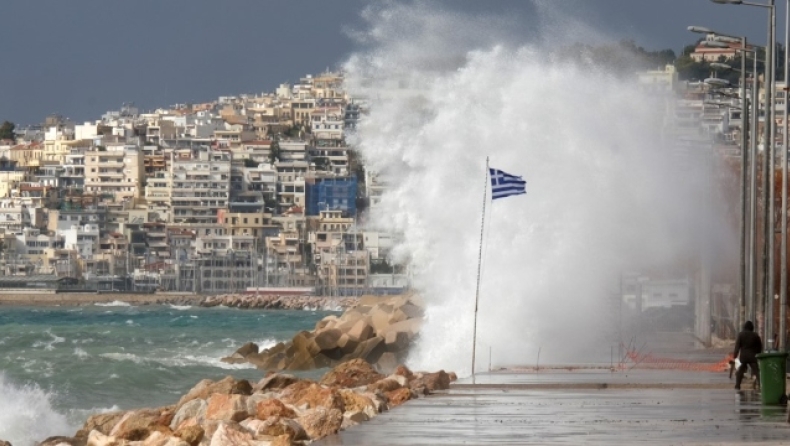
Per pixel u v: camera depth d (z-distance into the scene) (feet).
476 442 190.39
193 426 215.92
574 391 298.76
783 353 254.88
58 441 255.29
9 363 548.31
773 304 385.09
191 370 561.43
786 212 374.84
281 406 232.12
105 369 523.29
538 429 209.15
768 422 218.79
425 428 211.82
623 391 297.94
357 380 339.98
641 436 196.95
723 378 339.98
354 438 196.85
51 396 421.59
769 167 398.83
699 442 187.93
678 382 322.34
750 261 437.58
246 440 192.54
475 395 287.89
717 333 570.87
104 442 229.45
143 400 426.51
